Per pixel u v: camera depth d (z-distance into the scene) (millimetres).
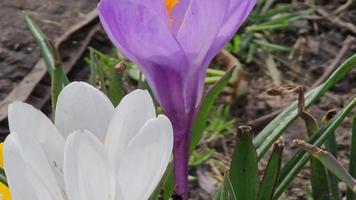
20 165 172
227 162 443
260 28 543
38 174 176
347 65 288
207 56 237
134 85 496
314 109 478
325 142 304
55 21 538
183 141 245
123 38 220
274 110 482
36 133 192
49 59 334
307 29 554
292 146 449
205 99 332
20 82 483
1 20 538
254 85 506
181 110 240
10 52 511
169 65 230
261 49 536
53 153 194
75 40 522
